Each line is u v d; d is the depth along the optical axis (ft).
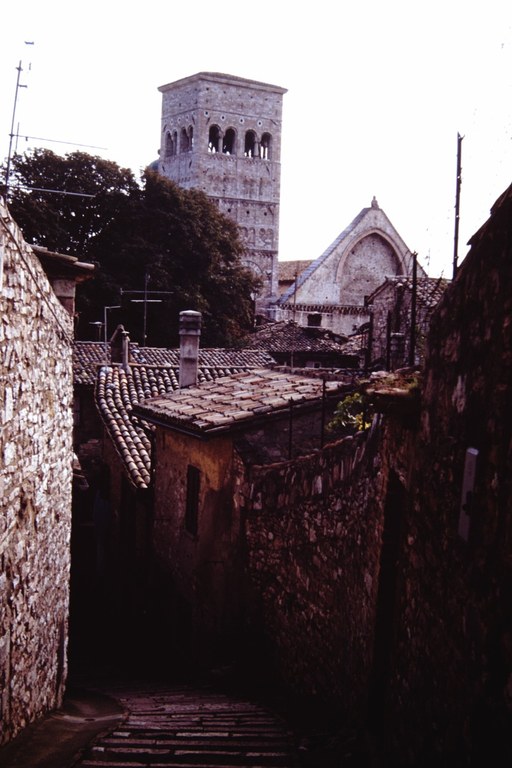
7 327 20.36
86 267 38.14
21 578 23.12
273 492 34.35
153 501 53.62
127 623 59.88
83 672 47.03
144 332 139.13
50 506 28.76
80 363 102.47
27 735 22.74
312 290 233.35
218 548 40.42
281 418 39.52
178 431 43.96
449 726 14.64
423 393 18.60
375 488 23.30
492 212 14.15
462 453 15.11
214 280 160.25
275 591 34.32
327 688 27.48
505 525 12.50
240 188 262.06
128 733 23.63
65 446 33.30
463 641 14.23
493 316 13.67
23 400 22.98
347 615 25.68
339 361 160.15
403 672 18.60
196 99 257.34
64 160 151.43
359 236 238.48
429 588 16.97
